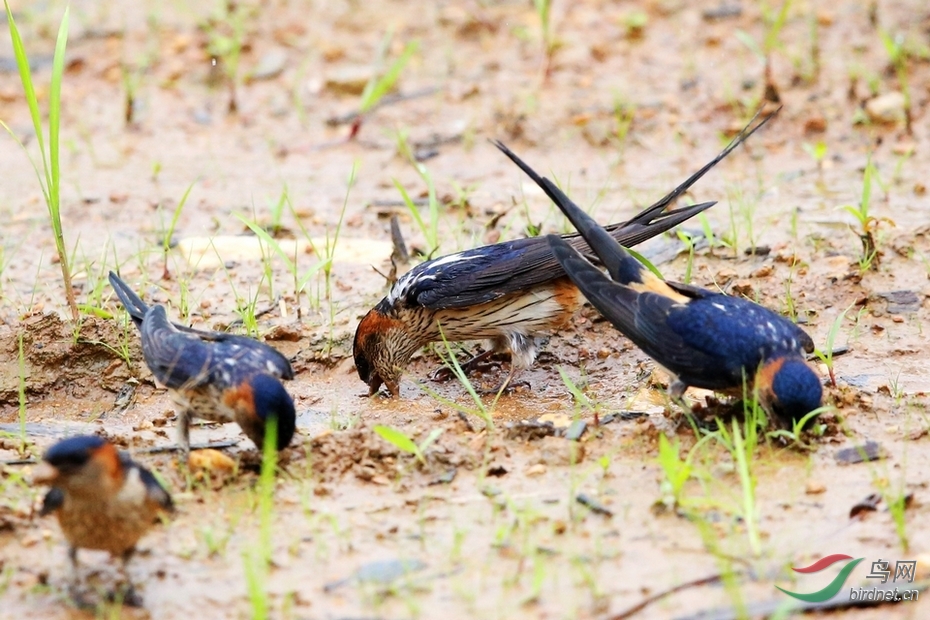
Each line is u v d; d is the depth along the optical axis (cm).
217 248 1541
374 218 1642
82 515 809
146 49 2202
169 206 1705
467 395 1256
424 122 1945
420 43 2177
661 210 1241
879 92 1897
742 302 1055
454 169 1795
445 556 886
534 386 1261
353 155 1866
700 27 2147
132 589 838
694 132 1856
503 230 1566
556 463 1024
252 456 1027
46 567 880
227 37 2202
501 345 1320
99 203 1716
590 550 885
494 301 1253
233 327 1351
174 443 1096
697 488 971
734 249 1465
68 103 2062
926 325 1293
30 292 1428
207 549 901
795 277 1390
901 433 1056
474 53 2136
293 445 1047
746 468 903
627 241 1205
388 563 877
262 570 869
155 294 1422
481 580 852
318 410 1216
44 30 2281
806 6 2166
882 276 1381
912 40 2022
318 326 1351
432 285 1238
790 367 994
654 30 2152
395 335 1249
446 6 2283
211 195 1739
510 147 1862
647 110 1912
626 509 942
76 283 1450
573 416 1127
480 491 984
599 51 2083
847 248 1459
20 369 1189
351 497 980
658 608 812
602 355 1300
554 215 1599
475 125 1917
